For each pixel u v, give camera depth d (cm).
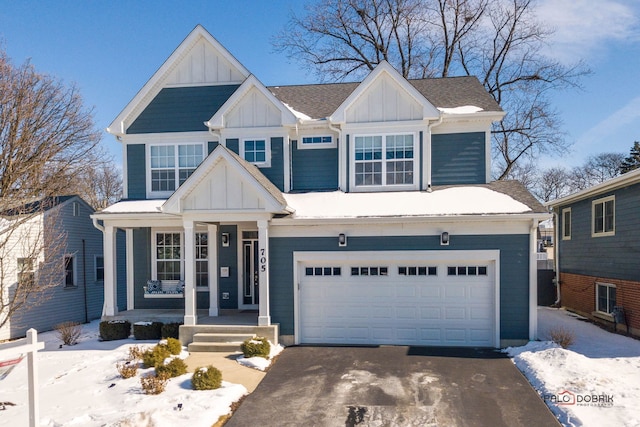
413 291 1171
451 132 1360
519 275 1118
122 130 1466
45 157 1983
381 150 1333
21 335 1555
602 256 1479
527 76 2530
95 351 1182
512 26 2545
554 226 1938
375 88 1330
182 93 1469
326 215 1181
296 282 1189
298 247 1191
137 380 902
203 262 1500
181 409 737
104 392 846
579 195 1600
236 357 1048
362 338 1187
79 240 1870
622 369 934
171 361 923
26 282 1409
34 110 1944
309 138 1412
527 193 1241
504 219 1102
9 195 1834
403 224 1160
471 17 2570
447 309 1159
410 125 1311
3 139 1856
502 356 1045
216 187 1169
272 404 782
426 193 1278
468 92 1498
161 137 1470
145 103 1480
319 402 786
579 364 913
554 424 689
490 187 1298
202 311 1435
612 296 1434
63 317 1752
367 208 1201
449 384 860
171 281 1504
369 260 1173
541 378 852
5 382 951
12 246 1496
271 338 1145
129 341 1288
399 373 929
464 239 1141
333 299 1195
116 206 1399
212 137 1453
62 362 1088
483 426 686
